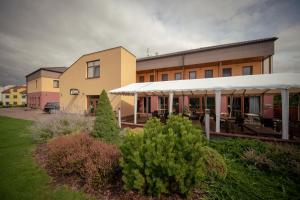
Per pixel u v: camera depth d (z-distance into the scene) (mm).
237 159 6234
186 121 4551
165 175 3729
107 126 7438
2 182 4840
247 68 17609
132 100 20297
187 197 3906
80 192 4336
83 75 22125
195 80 13453
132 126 13062
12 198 4078
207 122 9250
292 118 13961
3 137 10414
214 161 5145
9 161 6449
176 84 13039
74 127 9273
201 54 18750
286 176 5062
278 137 8750
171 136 3873
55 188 4539
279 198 4098
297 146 6879
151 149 3629
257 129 11016
